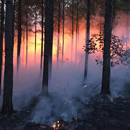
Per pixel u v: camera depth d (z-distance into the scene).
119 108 5.48
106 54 7.04
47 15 8.00
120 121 4.64
